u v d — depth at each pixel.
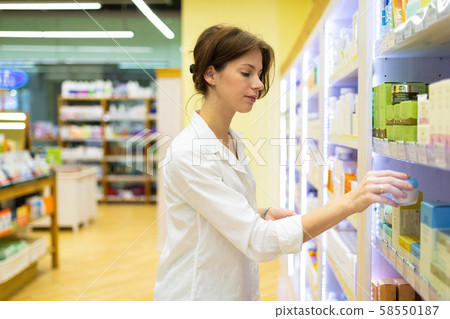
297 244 0.93
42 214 3.83
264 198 1.46
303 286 2.37
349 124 1.61
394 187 0.91
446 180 1.28
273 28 4.76
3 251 3.17
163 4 7.52
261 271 2.81
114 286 2.65
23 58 9.05
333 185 2.00
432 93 0.86
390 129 1.14
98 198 8.27
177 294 1.07
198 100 1.15
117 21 8.22
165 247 1.12
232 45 0.97
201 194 0.98
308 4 4.79
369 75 1.30
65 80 9.01
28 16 8.37
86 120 8.66
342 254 1.73
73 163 8.38
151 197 8.22
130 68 8.74
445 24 0.88
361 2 1.37
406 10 1.09
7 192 3.27
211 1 4.21
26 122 4.43
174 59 8.55
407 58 1.28
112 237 5.18
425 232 0.97
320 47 2.13
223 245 1.05
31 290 3.35
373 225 1.35
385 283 1.27
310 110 2.72
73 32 8.14
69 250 4.59
